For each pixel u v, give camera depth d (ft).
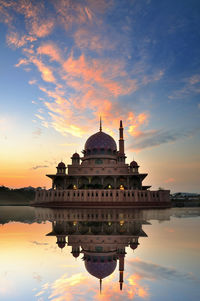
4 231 90.53
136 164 377.71
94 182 381.60
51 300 31.89
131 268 45.29
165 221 124.88
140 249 60.44
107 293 34.06
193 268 44.83
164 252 56.95
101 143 404.98
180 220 130.31
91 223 117.80
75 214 180.65
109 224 112.57
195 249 59.88
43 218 145.18
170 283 37.63
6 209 254.47
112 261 50.14
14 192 543.80
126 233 85.15
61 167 376.07
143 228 97.81
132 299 31.86
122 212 204.74
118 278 40.32
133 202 307.37
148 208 278.67
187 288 35.35
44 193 328.90
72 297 33.06
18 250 59.57
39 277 40.83
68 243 68.33
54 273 42.96
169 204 314.35
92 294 33.86
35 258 52.39
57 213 191.72
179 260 50.26
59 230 93.50
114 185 364.17
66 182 382.01
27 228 99.40
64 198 318.65
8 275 41.70
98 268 45.57
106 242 69.51
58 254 55.93
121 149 420.36
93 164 387.96
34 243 68.28
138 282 38.11
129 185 376.68
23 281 38.86
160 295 32.96
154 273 42.29
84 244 67.00
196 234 81.76
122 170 381.19
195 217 149.28
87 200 315.17
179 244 65.51
